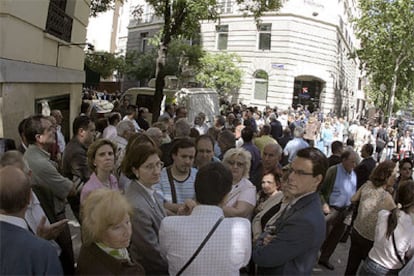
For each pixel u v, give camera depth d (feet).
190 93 49.78
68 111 36.52
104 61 77.66
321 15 96.37
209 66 89.15
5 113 19.83
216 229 8.75
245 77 98.43
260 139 27.71
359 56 90.84
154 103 48.62
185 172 13.79
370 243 15.40
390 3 77.71
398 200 12.71
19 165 9.89
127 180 14.21
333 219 19.57
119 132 20.77
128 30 141.79
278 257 9.23
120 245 8.02
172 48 87.45
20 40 21.93
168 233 8.82
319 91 101.24
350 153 20.10
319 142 57.67
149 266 9.93
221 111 62.08
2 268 7.05
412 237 12.44
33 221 9.94
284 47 93.76
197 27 49.60
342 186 19.80
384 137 64.49
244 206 13.23
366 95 170.50
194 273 8.59
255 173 17.16
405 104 137.18
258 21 53.88
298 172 9.56
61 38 30.78
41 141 13.46
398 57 81.82
